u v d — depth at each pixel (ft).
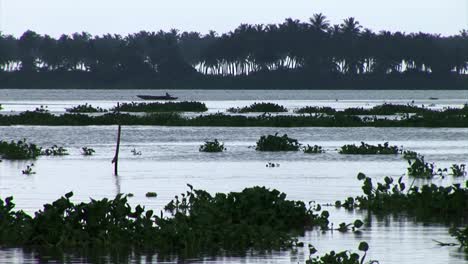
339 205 219.20
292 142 404.36
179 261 153.79
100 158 355.56
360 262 149.28
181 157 361.30
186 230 168.45
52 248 164.96
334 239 174.40
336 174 293.84
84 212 172.04
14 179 274.77
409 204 214.48
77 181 270.05
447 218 200.44
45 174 290.97
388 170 308.40
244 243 167.53
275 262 152.66
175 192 243.19
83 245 165.78
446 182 270.05
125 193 239.71
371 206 213.66
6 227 172.55
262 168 314.76
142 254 159.74
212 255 158.81
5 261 153.07
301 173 297.12
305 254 159.53
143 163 334.44
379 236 177.27
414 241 171.12
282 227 180.86
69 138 468.34
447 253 159.22
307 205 219.00
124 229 169.27
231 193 189.88
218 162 339.57
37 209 208.33
